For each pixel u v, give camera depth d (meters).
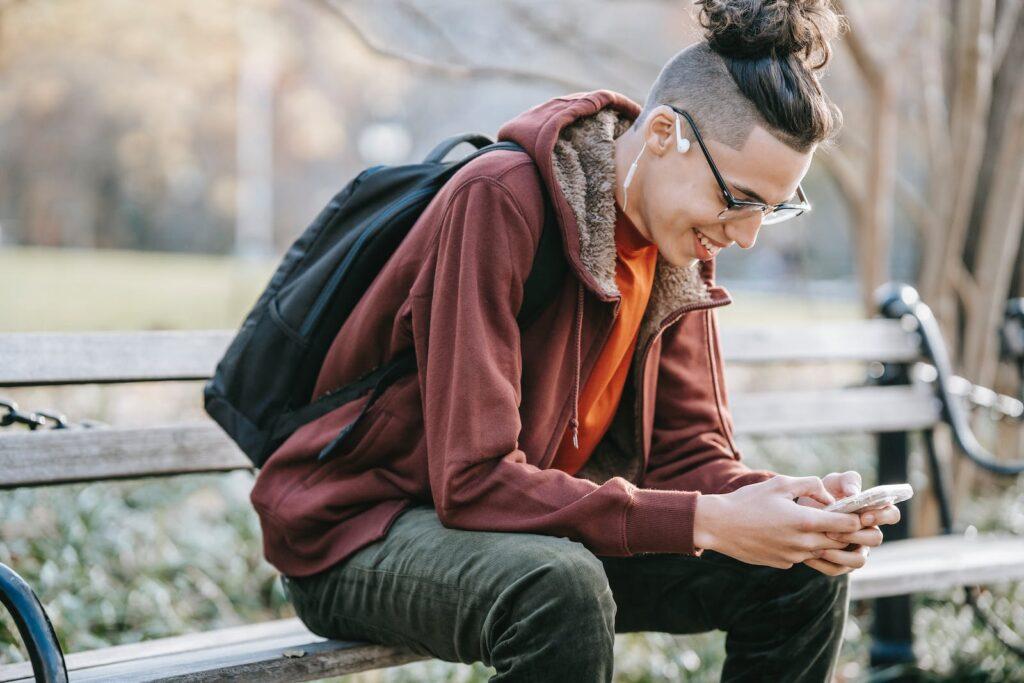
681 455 2.20
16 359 2.39
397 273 1.91
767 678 2.06
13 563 3.09
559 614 1.64
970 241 5.20
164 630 3.07
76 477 2.40
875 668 3.26
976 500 5.02
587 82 4.76
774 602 2.03
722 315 12.58
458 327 1.79
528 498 1.75
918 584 2.69
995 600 3.79
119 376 2.52
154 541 3.50
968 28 4.24
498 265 1.82
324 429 1.95
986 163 5.16
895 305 3.64
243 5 6.97
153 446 2.50
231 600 3.41
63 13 6.48
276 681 1.89
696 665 3.22
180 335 2.61
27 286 12.27
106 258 26.39
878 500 1.69
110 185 31.69
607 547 1.73
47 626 1.65
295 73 12.92
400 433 1.92
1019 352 3.83
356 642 1.99
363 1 4.96
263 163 25.94
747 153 1.82
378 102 16.41
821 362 3.51
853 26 4.25
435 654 1.88
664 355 2.23
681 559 2.11
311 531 1.94
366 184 2.05
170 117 14.04
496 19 5.02
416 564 1.80
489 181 1.85
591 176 1.93
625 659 3.19
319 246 2.06
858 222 4.72
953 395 3.47
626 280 2.02
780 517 1.70
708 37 1.87
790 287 19.30
